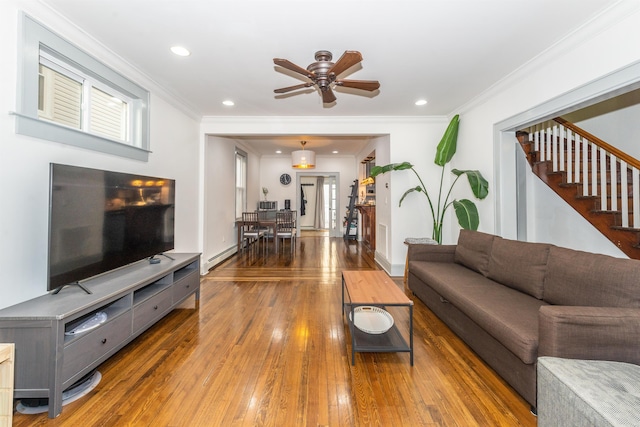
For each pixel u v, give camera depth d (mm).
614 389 1118
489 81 3170
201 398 1693
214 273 4641
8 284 1749
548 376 1283
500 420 1523
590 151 3270
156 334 2510
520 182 3943
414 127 4523
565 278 1938
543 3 1919
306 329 2615
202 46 2465
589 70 2172
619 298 1593
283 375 1922
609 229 2785
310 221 11281
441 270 3041
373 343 2145
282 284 4043
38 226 1939
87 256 2020
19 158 1821
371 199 7387
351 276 2764
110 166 2615
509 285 2449
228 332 2555
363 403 1654
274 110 4176
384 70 2902
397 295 2205
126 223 2432
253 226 6758
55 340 1539
